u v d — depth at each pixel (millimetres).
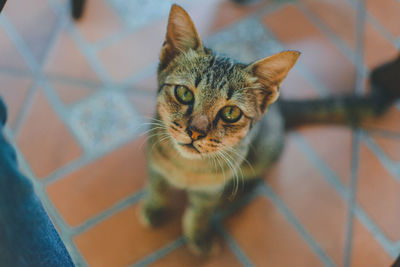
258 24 845
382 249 732
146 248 717
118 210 730
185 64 590
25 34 799
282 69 574
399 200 758
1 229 463
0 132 459
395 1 879
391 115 802
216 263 717
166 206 734
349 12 863
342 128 791
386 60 834
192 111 584
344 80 820
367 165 774
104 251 711
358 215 748
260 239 731
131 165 752
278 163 768
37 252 487
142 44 817
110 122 770
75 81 784
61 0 824
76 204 728
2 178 456
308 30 848
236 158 628
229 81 583
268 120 696
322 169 769
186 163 629
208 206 682
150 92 791
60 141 752
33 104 765
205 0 852
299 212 747
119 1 838
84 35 812
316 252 728
